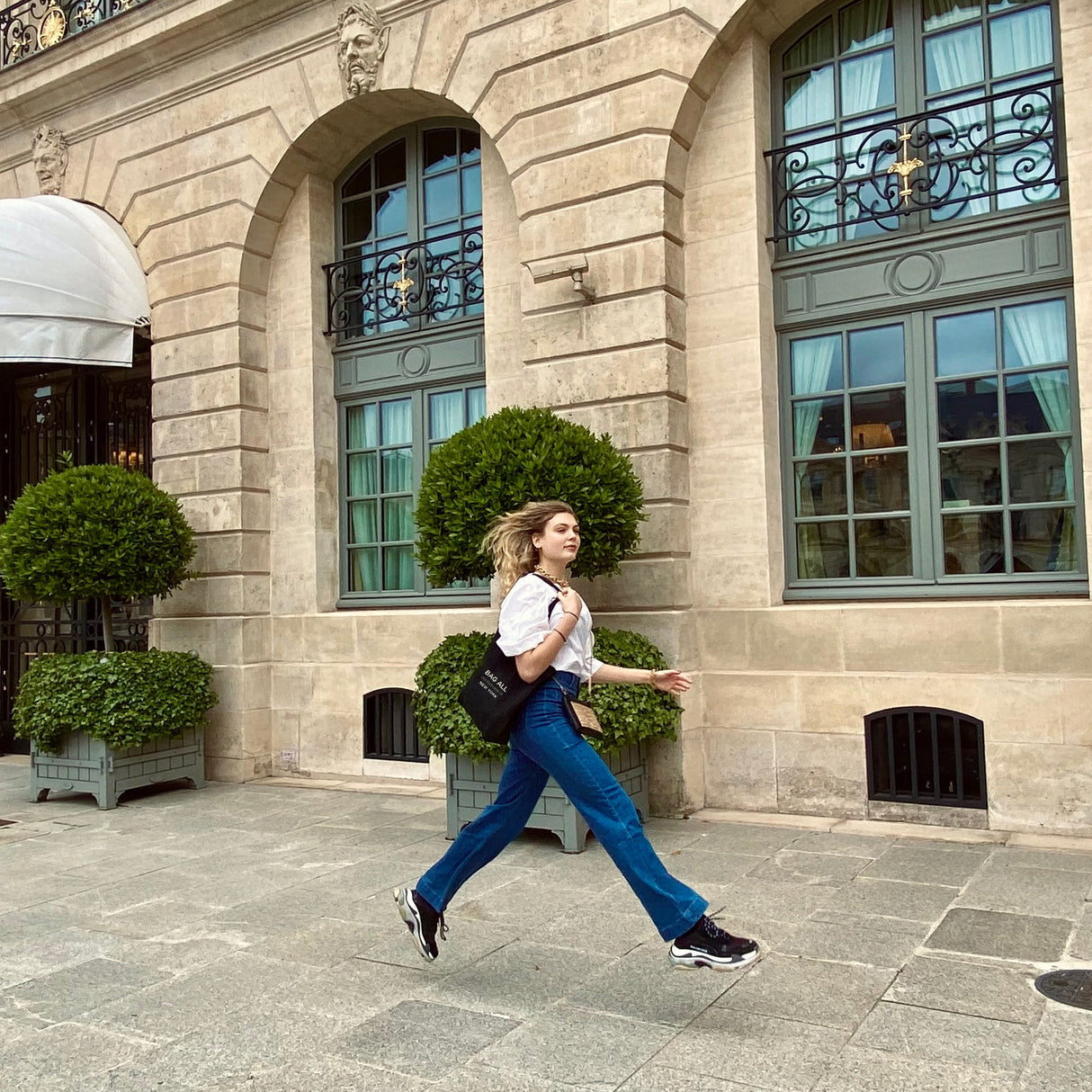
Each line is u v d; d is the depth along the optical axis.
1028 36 6.55
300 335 9.16
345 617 8.75
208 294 9.24
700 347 7.25
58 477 8.46
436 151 8.88
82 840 6.91
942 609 6.38
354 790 8.38
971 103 6.52
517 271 8.03
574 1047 3.40
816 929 4.54
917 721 6.49
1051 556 6.37
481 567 6.23
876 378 6.93
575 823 6.06
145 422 10.39
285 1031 3.61
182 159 9.46
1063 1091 3.01
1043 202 6.38
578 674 3.89
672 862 5.77
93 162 10.09
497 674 3.81
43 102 10.29
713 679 7.12
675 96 7.05
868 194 7.04
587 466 6.30
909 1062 3.21
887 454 6.87
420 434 8.77
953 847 5.90
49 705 8.02
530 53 7.62
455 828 6.58
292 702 9.04
